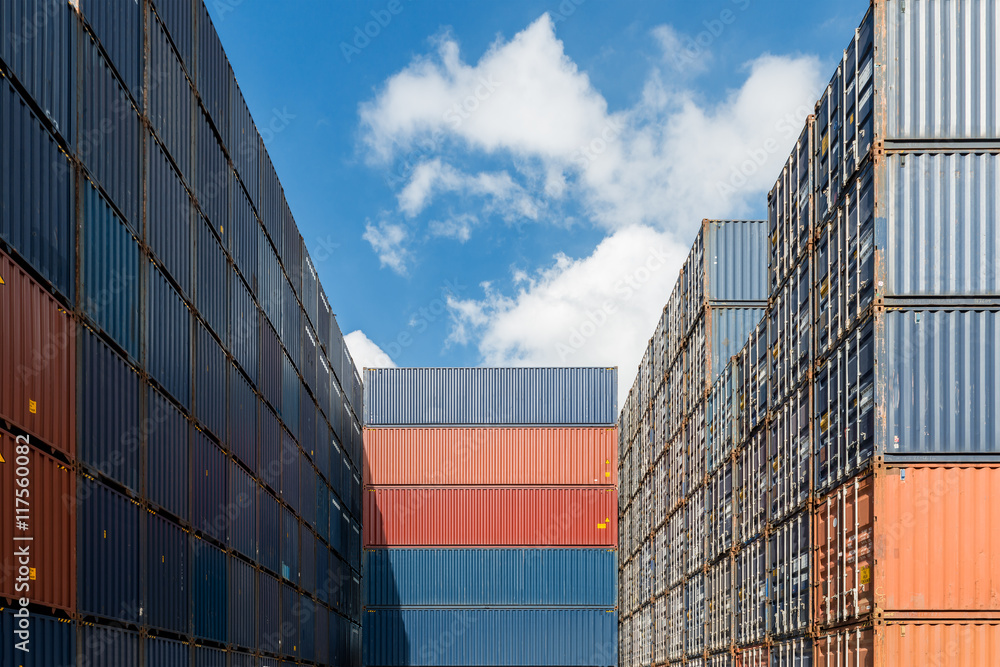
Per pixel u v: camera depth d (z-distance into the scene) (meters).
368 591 39.91
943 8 12.57
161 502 15.62
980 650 11.73
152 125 15.77
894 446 12.02
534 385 41.56
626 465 38.22
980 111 12.40
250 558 21.61
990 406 12.05
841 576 13.36
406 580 40.00
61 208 12.12
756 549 18.61
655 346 31.44
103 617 12.97
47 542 11.36
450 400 41.53
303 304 29.36
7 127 10.62
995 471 11.93
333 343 35.12
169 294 16.36
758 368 18.91
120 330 14.05
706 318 23.69
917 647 11.76
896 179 12.39
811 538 14.86
